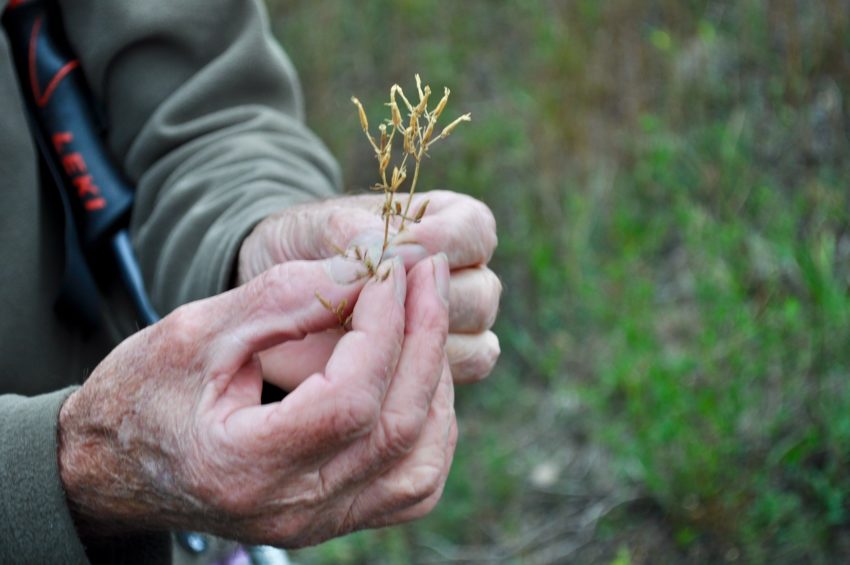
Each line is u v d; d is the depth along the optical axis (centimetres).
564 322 324
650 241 318
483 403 324
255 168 129
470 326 106
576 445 296
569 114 353
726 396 255
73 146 134
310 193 131
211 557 133
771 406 260
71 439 95
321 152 143
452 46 419
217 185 128
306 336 97
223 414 86
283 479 85
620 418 290
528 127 365
